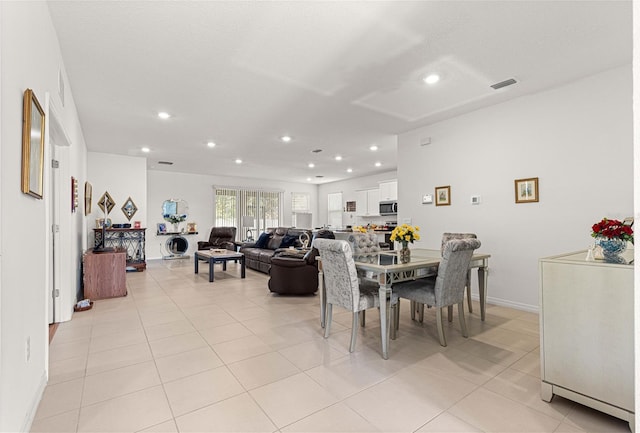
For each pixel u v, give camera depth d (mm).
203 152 6395
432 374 2189
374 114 4141
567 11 2154
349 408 1790
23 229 1579
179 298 4309
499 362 2373
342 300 2664
